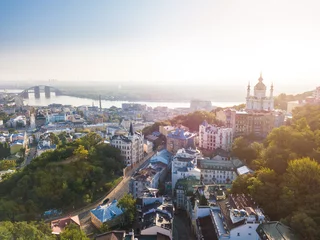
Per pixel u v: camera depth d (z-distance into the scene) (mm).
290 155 173625
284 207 139125
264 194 149500
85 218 183750
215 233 142000
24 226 115938
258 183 156625
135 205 167625
